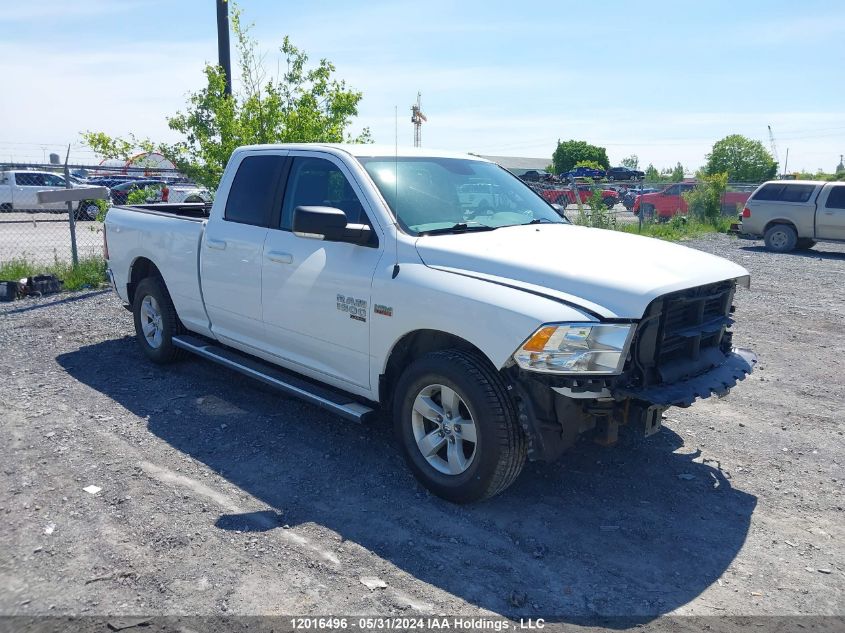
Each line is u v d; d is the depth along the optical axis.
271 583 3.29
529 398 3.73
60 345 7.30
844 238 16.92
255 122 10.84
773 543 3.79
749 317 9.48
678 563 3.57
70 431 4.99
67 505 3.95
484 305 3.74
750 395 6.23
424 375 4.05
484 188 5.11
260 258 5.07
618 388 3.65
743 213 18.56
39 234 18.61
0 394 5.73
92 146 10.78
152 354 6.57
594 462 4.75
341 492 4.23
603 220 18.00
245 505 4.03
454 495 4.02
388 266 4.25
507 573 3.44
